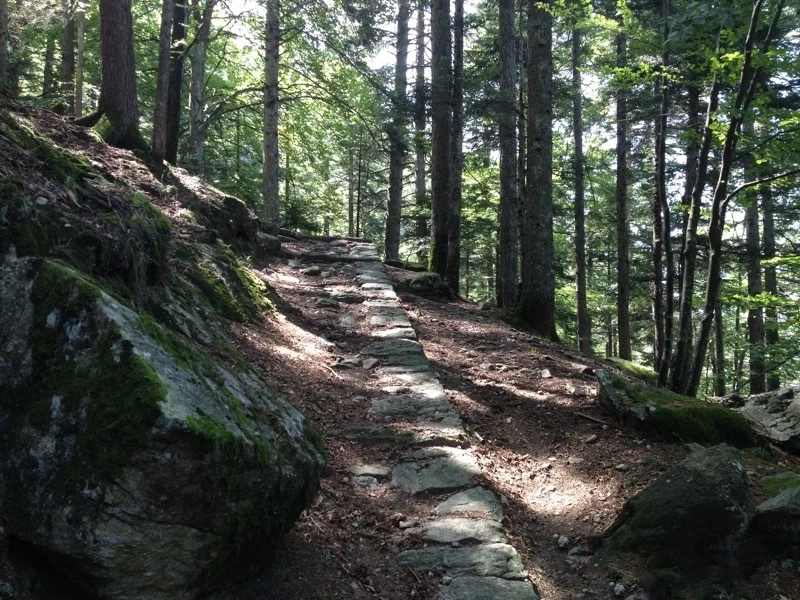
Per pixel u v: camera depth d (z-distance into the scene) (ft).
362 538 13.51
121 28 35.73
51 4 42.63
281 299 30.25
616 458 18.61
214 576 9.06
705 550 13.01
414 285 42.57
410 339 28.12
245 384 11.74
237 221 37.65
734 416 20.72
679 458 18.10
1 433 8.55
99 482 7.79
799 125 20.83
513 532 14.58
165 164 36.68
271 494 9.60
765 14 21.79
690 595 12.23
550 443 20.16
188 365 9.81
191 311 19.10
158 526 8.04
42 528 7.80
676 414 19.99
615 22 24.16
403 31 74.02
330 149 90.53
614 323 108.47
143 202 19.89
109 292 11.73
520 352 30.32
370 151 86.12
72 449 8.07
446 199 48.14
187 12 47.50
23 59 48.65
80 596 8.21
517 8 58.49
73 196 14.26
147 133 65.67
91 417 8.13
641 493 14.80
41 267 9.70
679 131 46.98
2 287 9.58
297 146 79.15
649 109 40.75
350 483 15.85
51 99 49.70
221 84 76.95
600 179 88.43
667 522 13.55
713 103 22.13
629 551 13.70
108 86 35.65
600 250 97.25
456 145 48.57
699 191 22.94
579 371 27.55
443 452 17.66
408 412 20.44
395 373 24.21
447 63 46.37
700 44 22.15
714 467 14.20
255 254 38.55
